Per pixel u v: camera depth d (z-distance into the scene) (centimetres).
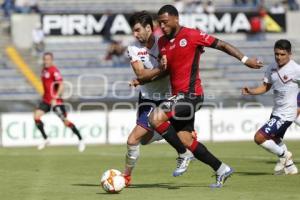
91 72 9944
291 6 11775
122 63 10081
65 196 3062
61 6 11588
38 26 10362
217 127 7862
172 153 6016
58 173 4234
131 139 3288
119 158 5506
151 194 3083
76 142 7656
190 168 4428
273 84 3838
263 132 3869
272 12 10862
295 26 10925
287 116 3844
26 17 10650
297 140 7606
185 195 3027
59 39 10469
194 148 3180
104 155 5869
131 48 3231
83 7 11606
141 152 6162
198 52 3123
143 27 3212
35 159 5428
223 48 3086
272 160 5078
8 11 11200
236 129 7900
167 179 3822
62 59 10212
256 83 9888
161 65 3070
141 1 11681
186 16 10575
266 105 8525
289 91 3816
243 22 10700
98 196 3038
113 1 11694
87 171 4366
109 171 3142
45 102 6538
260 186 3375
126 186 3394
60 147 7156
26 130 7606
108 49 10212
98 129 7719
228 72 9944
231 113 7888
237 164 4728
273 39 10825
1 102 8644
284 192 3123
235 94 9206
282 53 3756
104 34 10519
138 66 3172
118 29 10544
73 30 10488
